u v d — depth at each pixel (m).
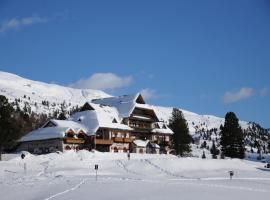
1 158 82.00
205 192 37.19
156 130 120.88
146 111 121.31
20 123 85.25
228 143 111.31
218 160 72.94
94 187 41.12
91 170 62.94
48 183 45.56
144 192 37.56
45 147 98.12
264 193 37.22
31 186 43.31
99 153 83.19
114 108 117.12
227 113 113.12
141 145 111.50
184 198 33.88
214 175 59.53
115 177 53.00
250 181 50.59
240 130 112.06
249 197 34.59
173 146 121.75
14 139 82.44
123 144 109.19
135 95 120.50
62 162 69.62
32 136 100.88
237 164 72.94
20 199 36.06
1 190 41.34
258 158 156.75
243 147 111.88
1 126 80.19
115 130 108.00
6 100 82.75
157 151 117.69
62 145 94.56
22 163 70.00
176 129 121.69
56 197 35.22
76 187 41.19
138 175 57.72
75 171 61.31
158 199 33.50
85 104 112.88
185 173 61.75
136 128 114.69
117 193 37.09
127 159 75.88
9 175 58.00
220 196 34.97
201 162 69.94
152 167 65.38
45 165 68.31
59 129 97.44
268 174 62.38
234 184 45.59
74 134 98.31
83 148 100.06
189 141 122.25
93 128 101.88
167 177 56.12
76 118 110.06
